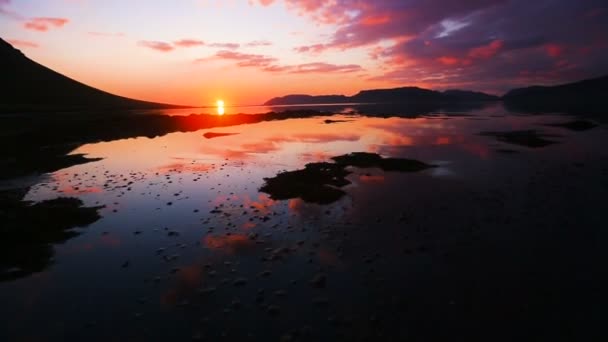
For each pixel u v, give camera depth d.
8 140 27.92
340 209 11.19
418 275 6.99
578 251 7.93
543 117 51.00
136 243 8.75
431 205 11.42
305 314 5.79
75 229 9.69
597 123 37.50
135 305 6.12
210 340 5.20
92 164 19.28
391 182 14.62
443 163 18.48
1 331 5.45
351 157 20.14
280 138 32.28
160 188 13.99
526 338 5.15
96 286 6.77
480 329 5.36
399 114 71.06
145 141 30.52
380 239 8.77
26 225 9.75
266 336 5.27
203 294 6.41
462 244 8.41
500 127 37.62
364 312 5.82
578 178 14.46
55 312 5.95
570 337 5.16
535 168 16.64
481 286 6.56
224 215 10.76
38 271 7.39
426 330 5.35
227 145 27.45
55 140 29.95
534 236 8.80
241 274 7.11
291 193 12.98
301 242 8.65
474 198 12.09
